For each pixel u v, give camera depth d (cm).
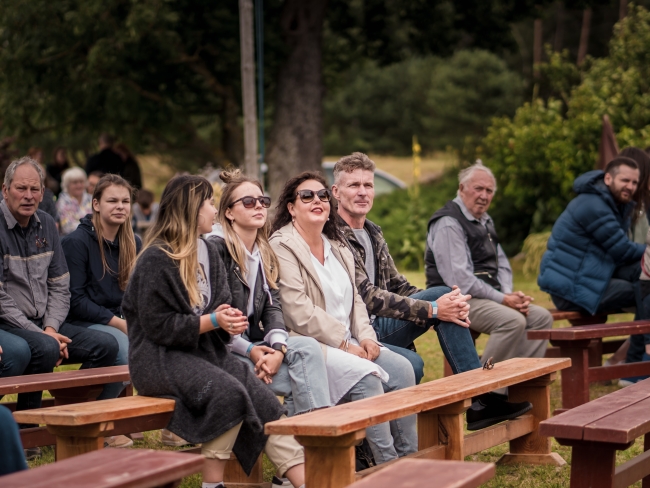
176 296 496
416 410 460
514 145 2006
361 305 638
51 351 636
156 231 509
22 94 2438
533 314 835
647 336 892
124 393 718
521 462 640
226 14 2309
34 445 552
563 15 5266
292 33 2348
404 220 2350
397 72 6309
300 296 596
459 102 5153
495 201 2156
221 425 477
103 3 2156
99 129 2648
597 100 1964
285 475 494
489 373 583
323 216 619
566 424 431
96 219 718
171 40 2233
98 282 713
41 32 2292
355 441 425
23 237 680
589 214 909
